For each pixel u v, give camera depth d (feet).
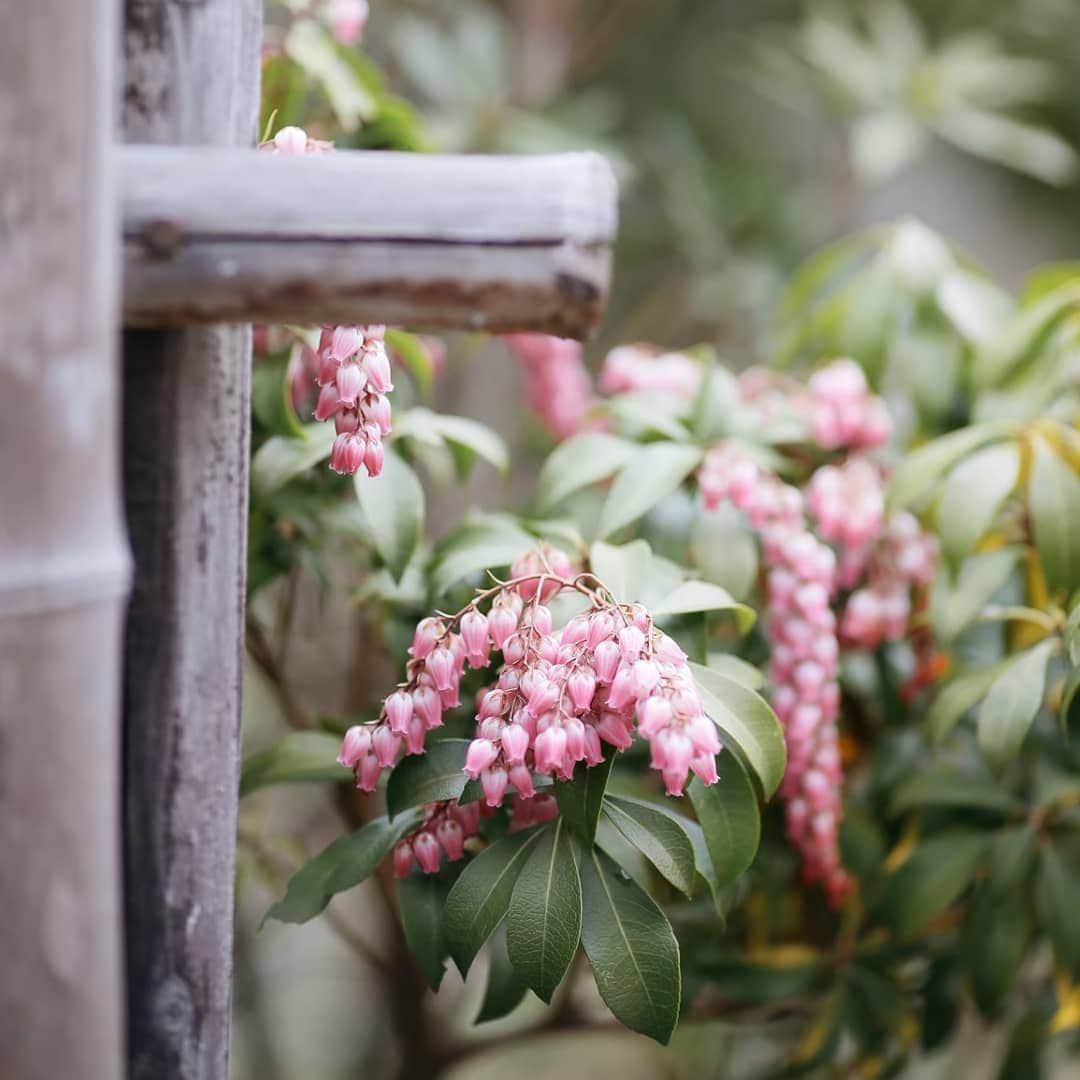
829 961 2.31
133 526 1.75
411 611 2.16
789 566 2.12
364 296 1.65
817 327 2.49
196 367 1.74
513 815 1.97
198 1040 1.81
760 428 2.26
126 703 1.77
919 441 2.39
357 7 2.23
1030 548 2.24
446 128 2.95
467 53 3.05
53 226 1.60
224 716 1.79
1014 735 2.05
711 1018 2.42
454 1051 2.57
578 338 1.68
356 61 2.27
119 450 1.73
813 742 2.10
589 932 1.88
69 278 1.60
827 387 2.27
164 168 1.65
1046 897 2.21
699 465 2.21
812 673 2.10
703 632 2.02
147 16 1.73
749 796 1.94
